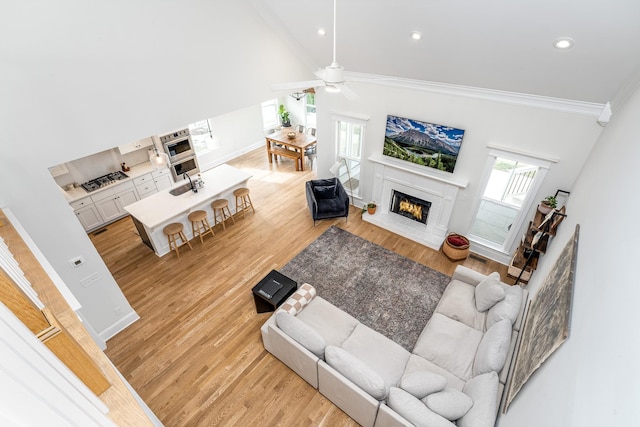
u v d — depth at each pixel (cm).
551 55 312
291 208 671
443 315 370
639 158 186
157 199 559
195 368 370
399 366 320
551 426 151
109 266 523
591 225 237
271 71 474
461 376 307
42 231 314
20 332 54
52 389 56
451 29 328
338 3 353
